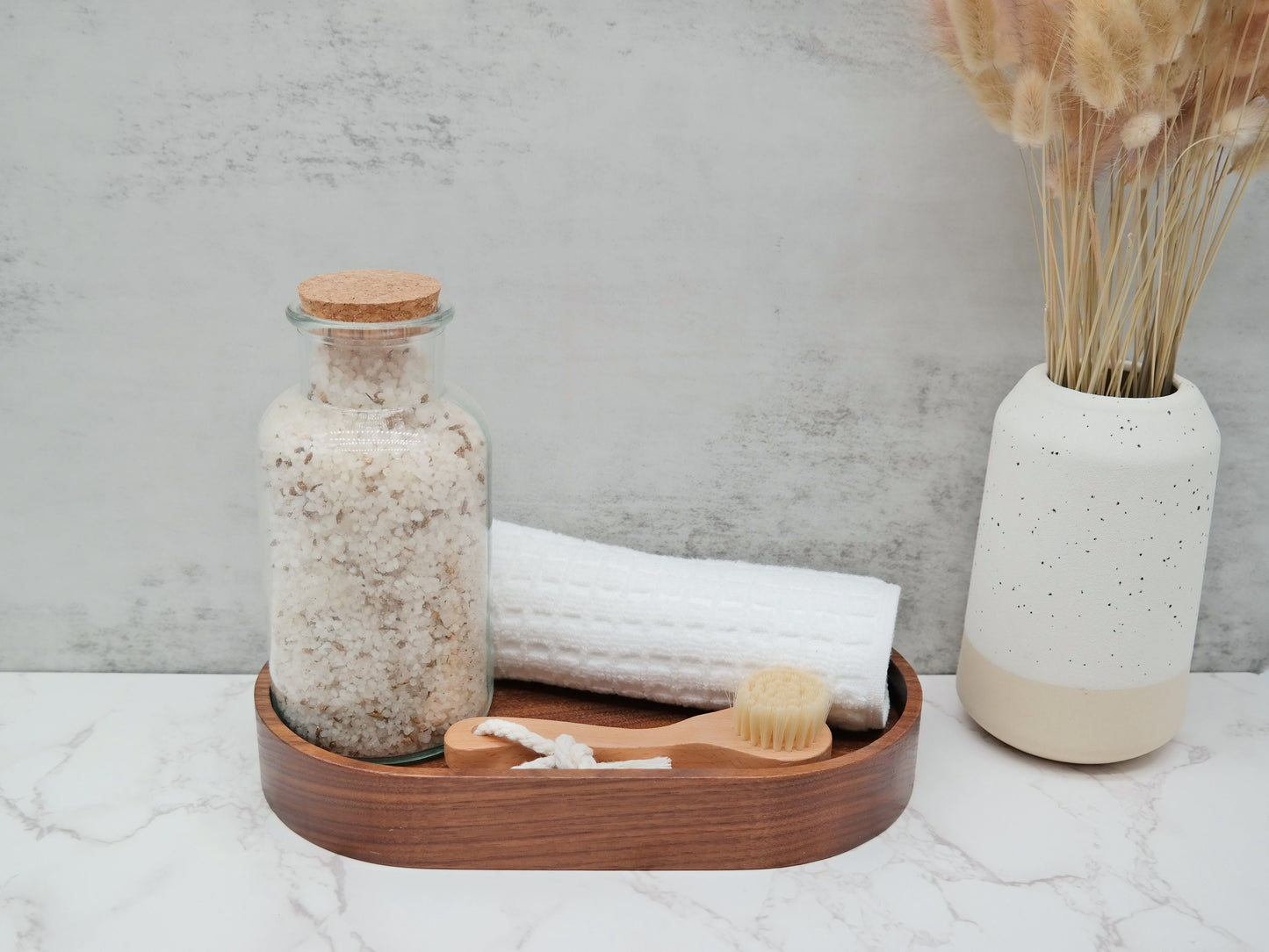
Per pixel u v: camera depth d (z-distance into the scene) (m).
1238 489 1.05
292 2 0.87
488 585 0.88
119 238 0.93
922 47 0.90
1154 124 0.72
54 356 0.96
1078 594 0.86
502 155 0.92
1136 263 0.81
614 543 1.05
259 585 1.05
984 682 0.94
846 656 0.86
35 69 0.88
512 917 0.76
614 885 0.79
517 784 0.78
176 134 0.90
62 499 1.01
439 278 0.96
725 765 0.83
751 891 0.79
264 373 0.98
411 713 0.83
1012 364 1.00
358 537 0.77
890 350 1.00
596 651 0.92
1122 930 0.77
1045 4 0.74
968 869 0.82
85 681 1.06
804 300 0.98
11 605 1.04
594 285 0.96
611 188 0.94
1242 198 0.95
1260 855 0.85
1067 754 0.91
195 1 0.87
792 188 0.94
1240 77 0.76
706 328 0.98
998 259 0.97
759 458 1.03
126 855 0.82
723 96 0.91
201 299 0.95
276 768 0.83
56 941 0.73
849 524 1.06
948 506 1.05
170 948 0.73
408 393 0.79
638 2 0.88
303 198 0.93
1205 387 1.01
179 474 1.01
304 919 0.76
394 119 0.91
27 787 0.89
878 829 0.85
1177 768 0.96
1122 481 0.82
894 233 0.96
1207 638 1.10
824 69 0.91
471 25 0.88
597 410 1.01
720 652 0.89
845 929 0.76
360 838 0.80
